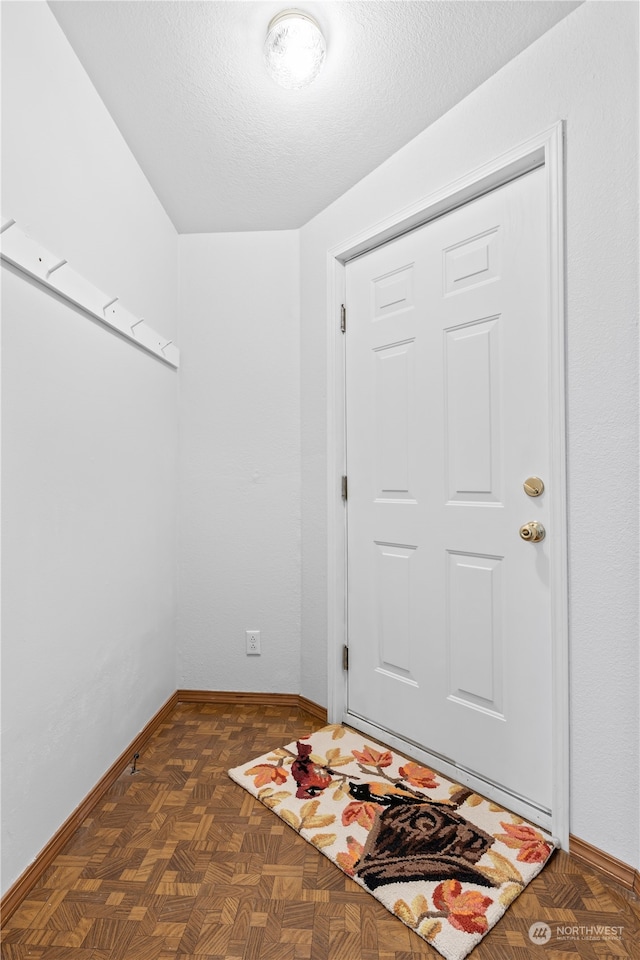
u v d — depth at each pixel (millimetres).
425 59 1476
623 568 1260
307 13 1340
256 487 2373
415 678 1868
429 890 1217
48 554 1327
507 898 1193
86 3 1307
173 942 1089
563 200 1369
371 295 2051
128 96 1614
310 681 2270
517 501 1554
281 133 1775
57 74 1364
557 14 1345
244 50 1438
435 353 1799
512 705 1559
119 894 1216
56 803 1353
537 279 1499
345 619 2158
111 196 1708
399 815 1505
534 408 1511
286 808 1533
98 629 1604
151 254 2080
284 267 2377
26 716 1229
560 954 1064
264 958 1057
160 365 2182
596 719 1306
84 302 1493
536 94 1425
